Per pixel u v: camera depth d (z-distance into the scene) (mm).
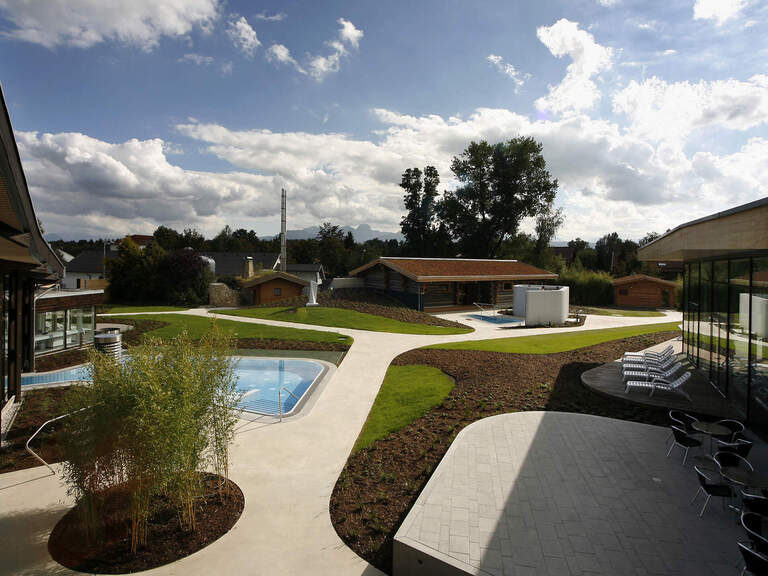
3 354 9242
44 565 4773
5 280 9938
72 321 16656
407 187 53938
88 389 5031
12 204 5172
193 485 5422
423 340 18812
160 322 22234
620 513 5430
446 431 8422
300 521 5645
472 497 5797
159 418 4746
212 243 90750
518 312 27828
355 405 10414
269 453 7754
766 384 7793
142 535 5121
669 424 8555
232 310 27969
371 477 6820
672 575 4332
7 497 6203
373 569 4777
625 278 38625
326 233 81938
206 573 4652
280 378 13320
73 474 4945
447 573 4438
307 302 28469
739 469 5445
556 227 49500
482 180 48531
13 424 8883
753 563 3898
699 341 12453
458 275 29406
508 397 10273
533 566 4422
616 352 15453
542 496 5828
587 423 8539
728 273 9844
